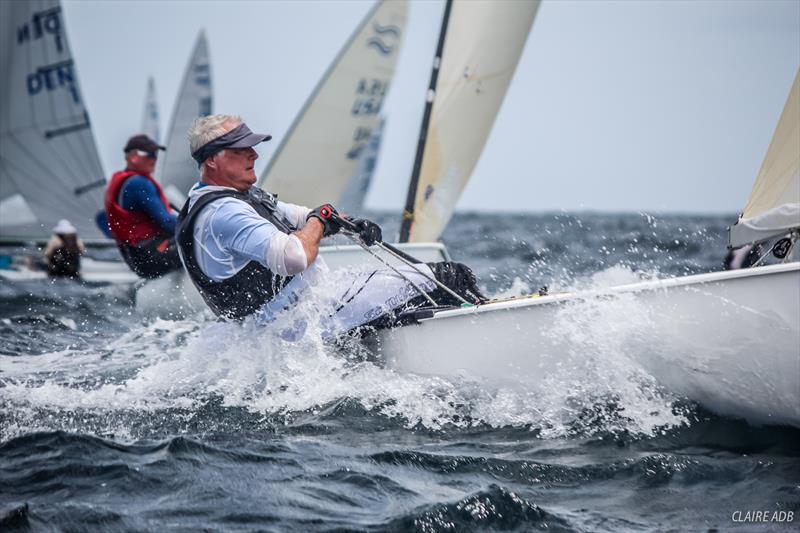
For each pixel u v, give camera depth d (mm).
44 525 7809
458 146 20062
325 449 9664
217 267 10781
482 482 8828
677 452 9602
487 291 22297
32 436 9797
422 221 20219
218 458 9328
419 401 11141
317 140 25938
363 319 11383
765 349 10078
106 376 12430
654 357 10469
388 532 7793
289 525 7867
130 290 20812
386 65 26406
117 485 8648
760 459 9383
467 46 19703
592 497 8586
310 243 10680
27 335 16578
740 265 13844
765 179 11602
